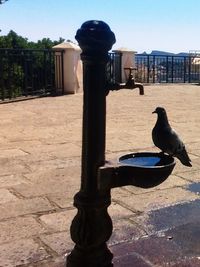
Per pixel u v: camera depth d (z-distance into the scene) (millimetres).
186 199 3846
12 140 6117
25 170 4633
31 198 3783
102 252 1915
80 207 1858
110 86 1815
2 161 4988
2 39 14180
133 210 3572
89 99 1791
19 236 3041
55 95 12172
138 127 7168
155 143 2012
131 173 1785
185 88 15445
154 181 1811
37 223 3262
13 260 2715
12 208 3551
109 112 8930
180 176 4496
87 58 1766
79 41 1764
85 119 1813
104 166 1779
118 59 14898
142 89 1881
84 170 1843
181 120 8008
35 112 8859
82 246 1886
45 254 2799
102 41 1731
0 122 7617
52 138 6258
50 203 3668
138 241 3021
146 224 3301
